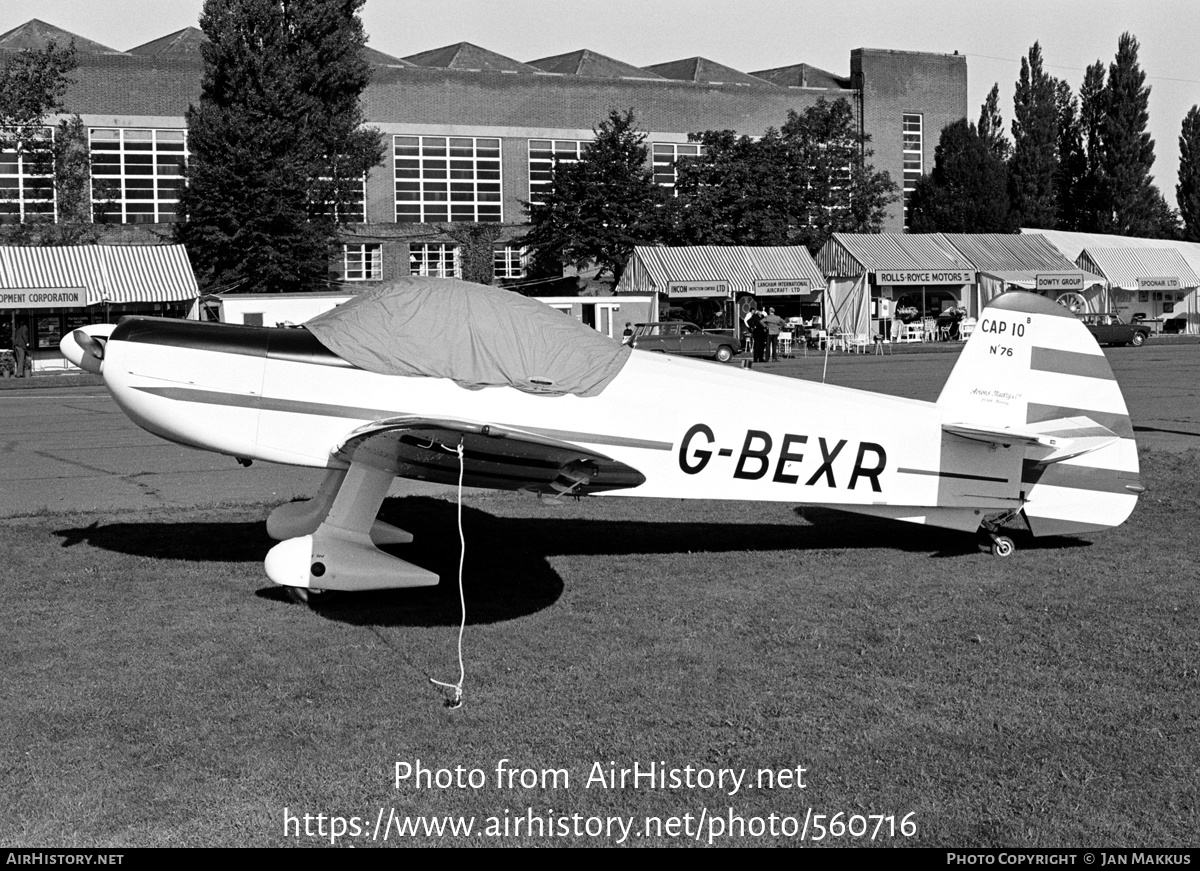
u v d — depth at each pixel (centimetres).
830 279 4731
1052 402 826
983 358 818
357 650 605
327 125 4491
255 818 420
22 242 4181
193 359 717
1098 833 412
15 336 3222
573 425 738
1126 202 6862
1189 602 698
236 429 721
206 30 4328
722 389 773
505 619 667
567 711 519
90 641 616
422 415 714
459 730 496
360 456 680
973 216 6266
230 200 4138
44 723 498
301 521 791
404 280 750
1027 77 6675
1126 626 648
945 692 543
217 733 490
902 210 6531
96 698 528
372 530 826
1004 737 491
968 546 873
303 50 4494
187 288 3538
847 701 532
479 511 1004
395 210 5225
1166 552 845
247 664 579
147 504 1028
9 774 449
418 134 5234
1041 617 667
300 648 607
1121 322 4291
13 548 838
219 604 694
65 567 783
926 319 4725
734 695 540
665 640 625
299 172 4244
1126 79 6788
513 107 5406
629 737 491
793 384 803
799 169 5397
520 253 5369
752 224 5094
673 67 6938
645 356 776
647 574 781
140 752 470
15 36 5375
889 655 598
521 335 733
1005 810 429
